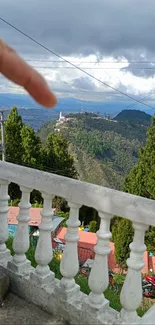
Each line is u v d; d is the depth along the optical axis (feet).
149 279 30.19
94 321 7.51
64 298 7.99
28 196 8.91
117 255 47.44
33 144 96.63
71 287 8.13
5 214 9.62
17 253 9.09
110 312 7.65
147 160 69.82
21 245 9.00
